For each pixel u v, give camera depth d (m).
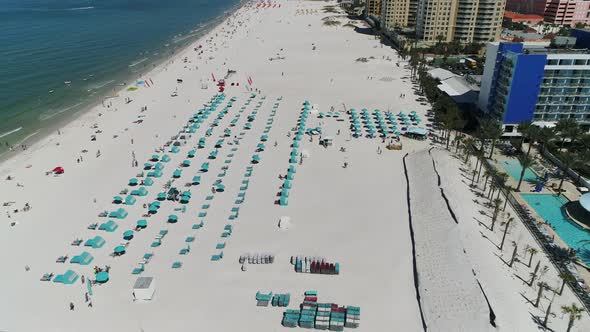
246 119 142.88
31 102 161.75
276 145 121.88
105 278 70.06
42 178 105.50
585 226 83.06
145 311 64.56
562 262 73.81
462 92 154.62
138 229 84.12
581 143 107.06
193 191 98.00
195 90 176.00
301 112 149.38
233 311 64.38
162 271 72.62
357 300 66.19
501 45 118.12
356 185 100.19
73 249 78.69
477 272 68.56
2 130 136.62
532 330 59.34
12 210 91.69
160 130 134.25
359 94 169.88
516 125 118.38
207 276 71.44
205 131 132.25
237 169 108.06
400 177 104.25
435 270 70.31
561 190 96.06
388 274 71.62
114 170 108.88
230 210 90.31
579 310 57.50
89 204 93.50
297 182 101.50
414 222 84.69
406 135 127.94
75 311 64.81
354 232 82.69
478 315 60.31
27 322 62.94
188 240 80.31
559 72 110.81
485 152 115.62
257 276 71.38
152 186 100.44
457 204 87.25
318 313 62.56
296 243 79.44
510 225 83.94
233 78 193.62
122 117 146.25
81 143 125.75
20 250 78.56
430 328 60.47
